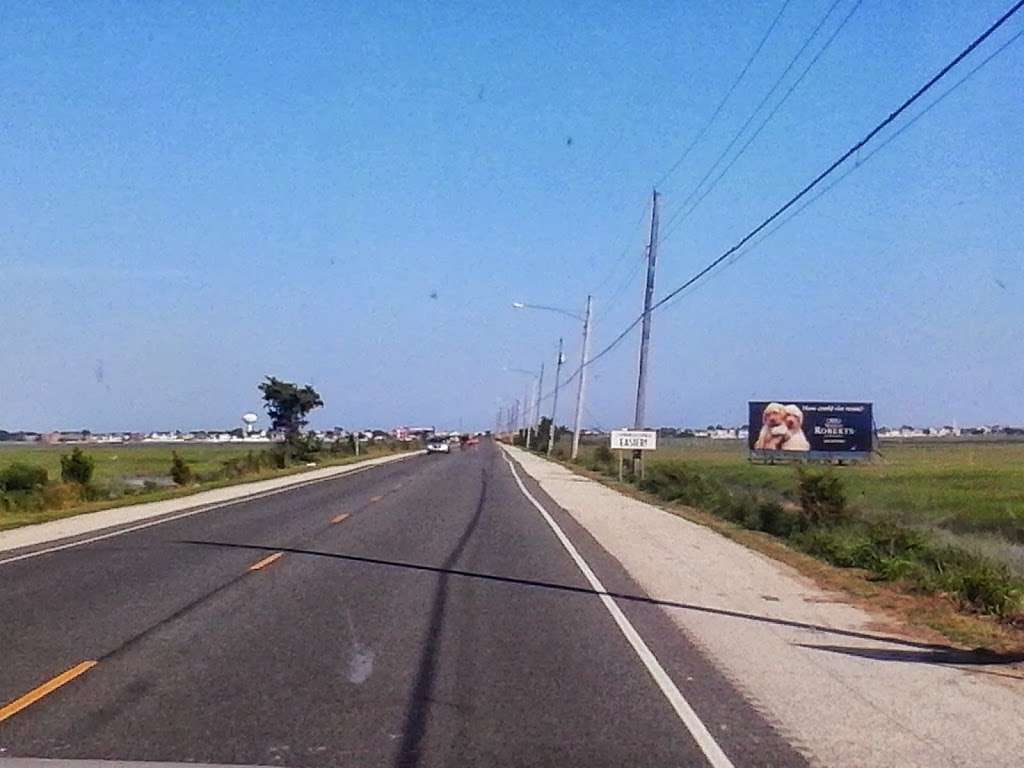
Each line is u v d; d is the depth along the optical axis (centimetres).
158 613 1625
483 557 2422
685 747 965
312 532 2962
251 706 1077
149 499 4391
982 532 3669
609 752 944
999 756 961
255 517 3484
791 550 2773
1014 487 5647
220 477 6381
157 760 888
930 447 14175
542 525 3284
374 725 1013
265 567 2184
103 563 2248
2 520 3362
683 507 4316
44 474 4959
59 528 3102
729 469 7569
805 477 3872
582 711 1081
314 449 9619
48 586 1905
